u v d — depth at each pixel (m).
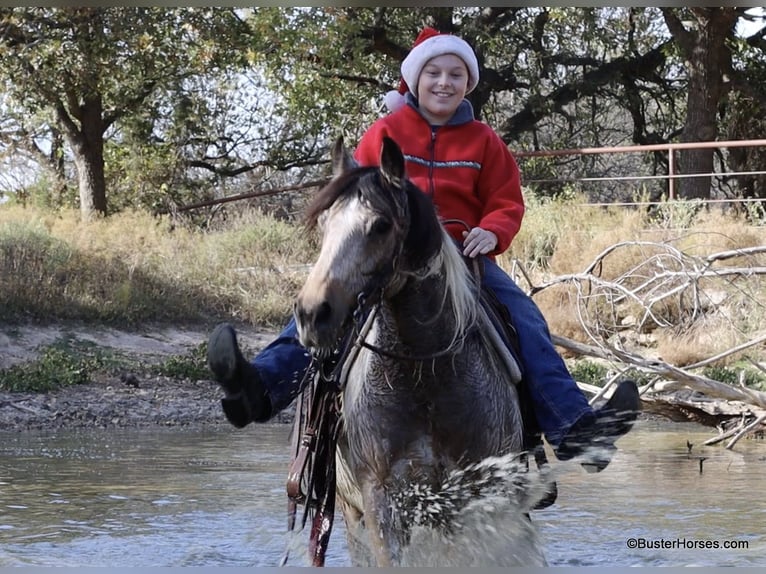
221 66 25.81
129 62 24.62
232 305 18.00
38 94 25.20
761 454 9.97
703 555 5.94
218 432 11.64
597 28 26.17
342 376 4.71
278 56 24.77
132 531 6.54
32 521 6.82
